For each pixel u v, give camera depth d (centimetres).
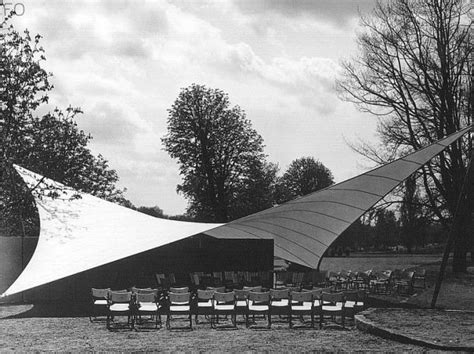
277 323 1355
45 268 1611
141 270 2136
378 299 1877
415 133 3009
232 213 4853
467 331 1088
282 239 2188
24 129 2520
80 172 3139
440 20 2917
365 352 909
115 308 1292
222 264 2222
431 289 2217
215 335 1152
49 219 1923
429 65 2948
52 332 1221
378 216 2986
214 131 4897
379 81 3125
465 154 2803
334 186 1554
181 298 1257
